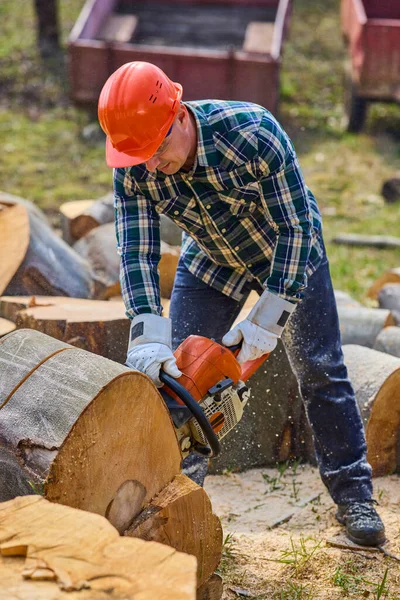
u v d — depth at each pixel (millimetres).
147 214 5090
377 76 20156
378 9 24156
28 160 18844
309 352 5613
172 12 25188
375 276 13477
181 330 5699
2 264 7914
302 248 4898
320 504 6582
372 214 17000
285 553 5547
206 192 4918
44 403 4195
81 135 20312
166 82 4547
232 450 7250
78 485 4133
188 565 3258
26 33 25422
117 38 22219
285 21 22344
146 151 4492
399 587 5305
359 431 5816
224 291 5672
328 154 20172
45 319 6926
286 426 7332
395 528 6074
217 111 4688
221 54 18875
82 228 9703
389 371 6750
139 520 4406
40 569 3242
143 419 4352
